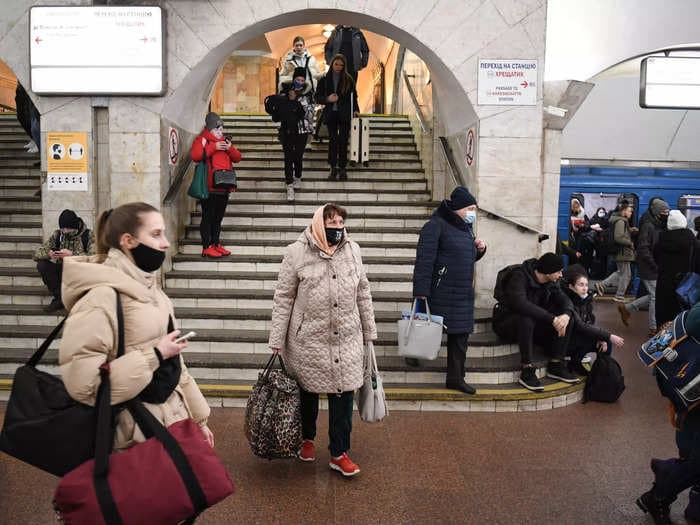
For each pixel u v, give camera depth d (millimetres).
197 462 2154
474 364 5883
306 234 3967
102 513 1992
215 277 7117
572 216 12211
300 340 3957
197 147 7230
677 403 3441
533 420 5270
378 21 6957
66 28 6738
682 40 7957
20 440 2158
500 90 6934
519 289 5777
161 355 2234
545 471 4234
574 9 7918
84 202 6996
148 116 6898
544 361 6090
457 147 7887
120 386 2143
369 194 8898
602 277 12398
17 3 6852
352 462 4223
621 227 10312
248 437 4004
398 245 7777
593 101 12133
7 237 7730
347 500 3760
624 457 4504
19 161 9758
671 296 7312
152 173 6941
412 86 11609
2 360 5742
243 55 18094
